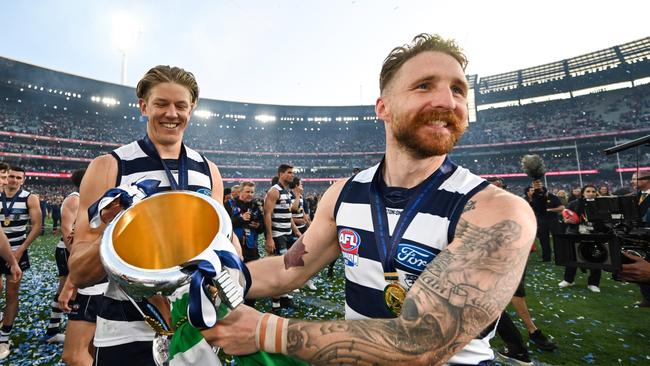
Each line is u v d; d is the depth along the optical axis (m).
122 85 40.09
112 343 1.60
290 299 5.09
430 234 0.93
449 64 0.98
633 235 2.23
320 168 51.44
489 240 0.76
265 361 0.71
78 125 41.22
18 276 3.47
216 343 0.73
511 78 46.12
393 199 1.07
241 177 49.97
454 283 0.72
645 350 3.46
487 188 0.92
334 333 0.70
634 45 36.62
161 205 0.88
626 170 35.94
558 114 44.75
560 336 3.86
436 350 0.68
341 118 52.78
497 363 3.24
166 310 0.93
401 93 1.00
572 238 2.02
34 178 36.44
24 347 3.51
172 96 1.75
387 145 1.16
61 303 2.59
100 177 1.62
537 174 8.11
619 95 41.91
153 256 0.81
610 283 6.32
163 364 0.90
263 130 53.91
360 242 1.07
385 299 0.97
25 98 37.78
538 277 6.90
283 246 6.50
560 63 41.88
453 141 0.97
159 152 1.82
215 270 0.68
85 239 1.43
